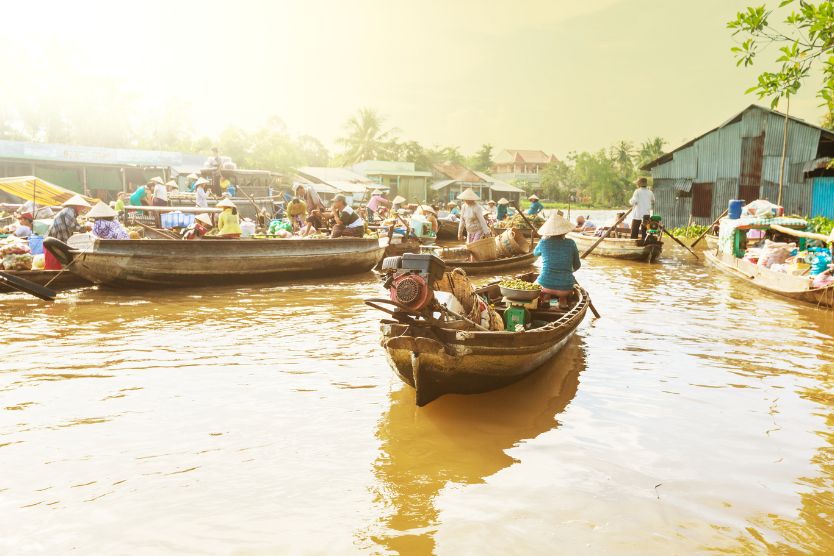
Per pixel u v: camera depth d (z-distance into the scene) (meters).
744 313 10.14
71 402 5.55
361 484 4.12
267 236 15.02
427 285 5.32
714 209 26.97
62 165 29.81
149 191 18.70
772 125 25.09
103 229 11.77
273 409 5.46
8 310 9.70
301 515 3.72
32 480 4.11
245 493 3.98
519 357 5.89
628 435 4.99
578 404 5.72
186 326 8.68
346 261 14.66
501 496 3.96
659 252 18.27
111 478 4.16
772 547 3.41
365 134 63.84
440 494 3.99
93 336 7.99
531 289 7.59
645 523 3.65
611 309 10.50
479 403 5.75
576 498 3.95
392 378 6.39
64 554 3.29
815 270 11.09
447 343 5.43
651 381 6.42
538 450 4.69
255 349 7.43
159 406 5.48
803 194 24.58
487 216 26.25
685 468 4.39
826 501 3.93
